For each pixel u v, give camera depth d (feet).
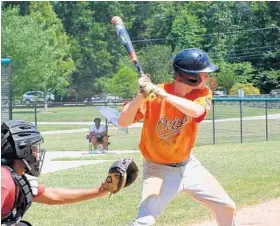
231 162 48.98
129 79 190.70
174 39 253.24
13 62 173.78
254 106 161.58
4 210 12.71
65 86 226.79
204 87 17.81
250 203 30.50
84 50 255.50
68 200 14.55
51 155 64.13
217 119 120.98
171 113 17.17
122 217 27.84
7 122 13.29
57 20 219.82
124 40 17.34
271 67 238.48
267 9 246.88
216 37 249.96
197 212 28.19
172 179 17.63
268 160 49.93
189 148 17.81
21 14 212.64
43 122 132.67
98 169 47.06
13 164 13.15
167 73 202.28
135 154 62.54
